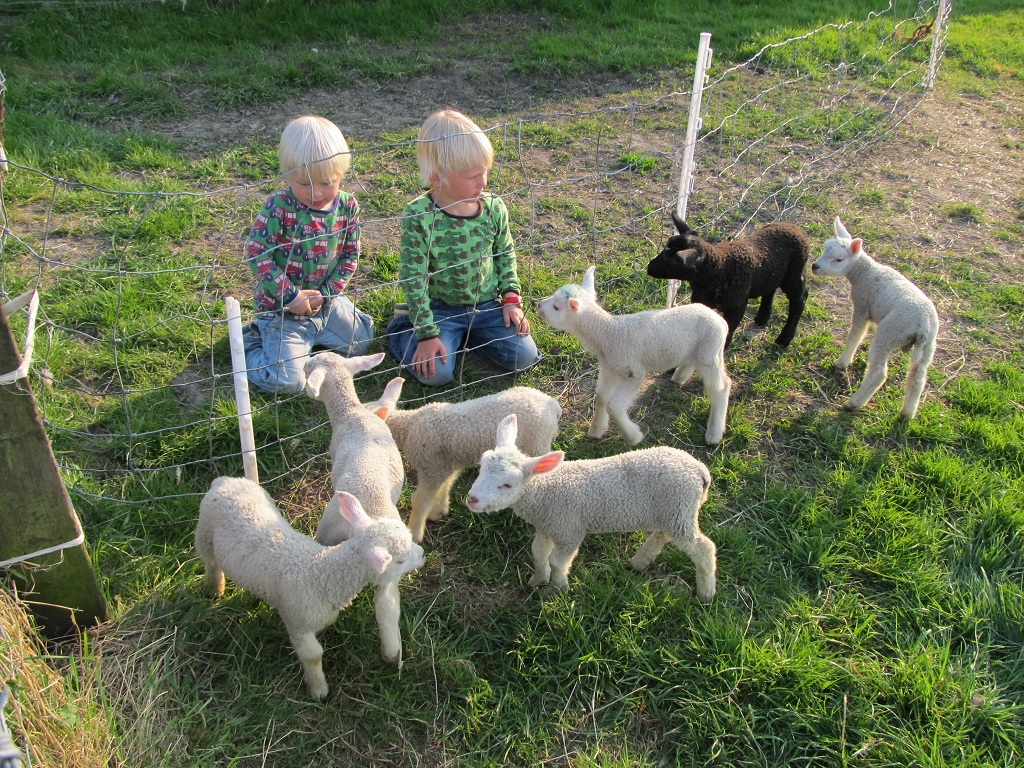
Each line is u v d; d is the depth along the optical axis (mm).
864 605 3621
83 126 7195
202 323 5004
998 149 8383
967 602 3617
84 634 3123
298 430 4367
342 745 3012
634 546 3930
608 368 4344
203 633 3281
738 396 4930
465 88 8844
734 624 3494
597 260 6004
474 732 3096
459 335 4926
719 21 10781
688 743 3094
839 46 10188
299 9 9898
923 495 4203
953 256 6473
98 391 4484
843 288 6086
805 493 4164
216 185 6645
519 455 3314
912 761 2982
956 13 13016
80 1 9570
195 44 9047
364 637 3326
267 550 3012
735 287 4836
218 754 2932
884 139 8414
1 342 2602
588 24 10445
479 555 3828
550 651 3365
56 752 2574
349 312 4969
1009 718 3152
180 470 3998
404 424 3775
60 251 5613
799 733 3127
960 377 5137
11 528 2904
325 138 4199
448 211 4531
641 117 8297
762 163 7629
